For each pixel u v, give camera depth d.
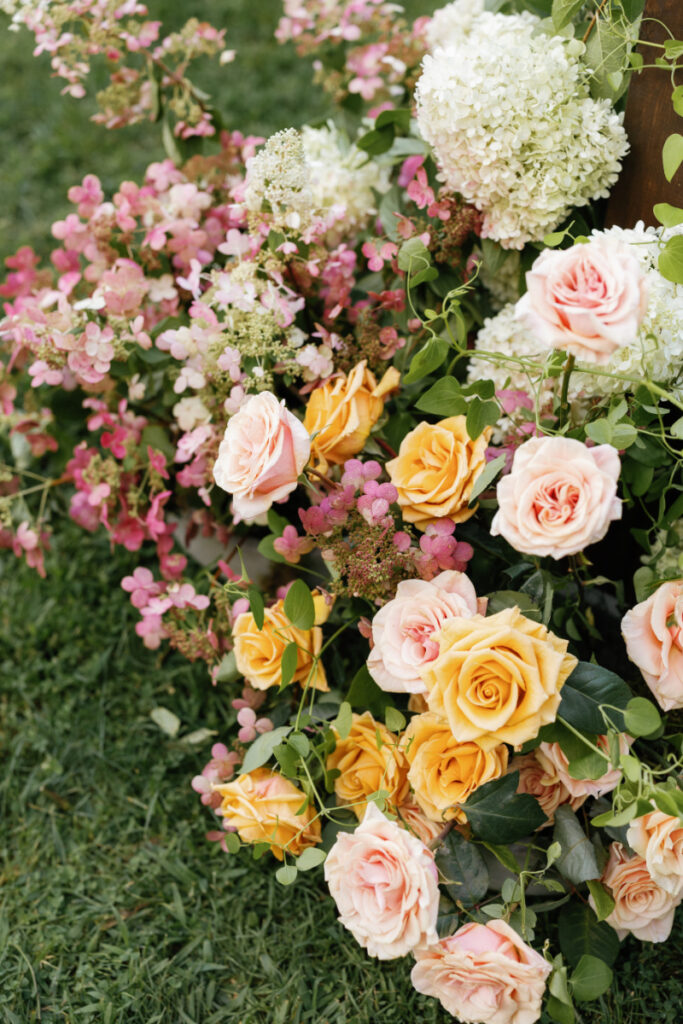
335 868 1.16
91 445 2.12
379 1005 1.38
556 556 1.12
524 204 1.46
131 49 1.76
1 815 1.68
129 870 1.58
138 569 1.59
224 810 1.39
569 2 1.40
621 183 1.53
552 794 1.35
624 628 1.27
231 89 3.09
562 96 1.41
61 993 1.42
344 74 1.96
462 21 1.67
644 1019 1.34
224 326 1.50
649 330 1.31
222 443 1.29
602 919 1.24
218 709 1.80
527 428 1.44
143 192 1.76
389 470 1.33
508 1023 1.16
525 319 1.09
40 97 3.21
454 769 1.25
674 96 1.27
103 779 1.73
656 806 1.10
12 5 1.71
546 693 1.09
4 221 2.78
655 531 1.46
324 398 1.45
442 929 1.22
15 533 1.96
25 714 1.84
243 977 1.43
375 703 1.39
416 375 1.33
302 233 1.53
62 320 1.62
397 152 1.82
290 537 1.34
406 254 1.42
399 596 1.27
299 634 1.38
